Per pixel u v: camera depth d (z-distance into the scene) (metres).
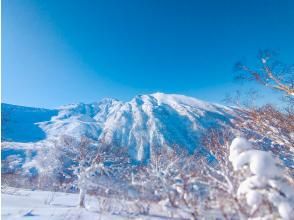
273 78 14.56
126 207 8.42
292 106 15.30
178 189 7.46
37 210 12.70
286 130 14.76
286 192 6.43
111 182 9.19
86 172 15.58
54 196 22.17
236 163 6.67
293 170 11.39
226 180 7.47
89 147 19.08
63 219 10.82
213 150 11.95
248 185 6.48
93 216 11.22
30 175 30.62
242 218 6.40
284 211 6.09
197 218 6.97
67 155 19.78
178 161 10.10
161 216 8.07
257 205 6.30
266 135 15.00
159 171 8.54
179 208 7.09
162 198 7.84
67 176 19.41
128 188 8.48
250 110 15.95
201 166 8.97
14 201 16.36
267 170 6.46
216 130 14.67
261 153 6.64
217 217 7.04
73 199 21.00
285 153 14.45
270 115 15.19
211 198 7.20
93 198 16.59
